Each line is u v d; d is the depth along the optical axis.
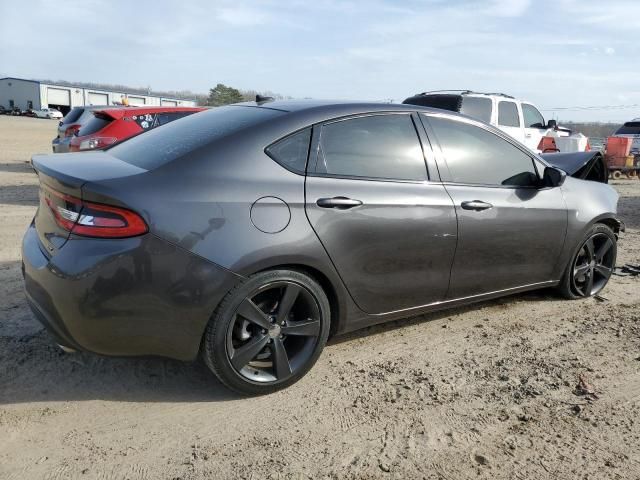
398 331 4.14
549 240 4.34
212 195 2.95
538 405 3.18
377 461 2.67
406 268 3.60
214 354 3.01
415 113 3.78
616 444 2.84
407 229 3.53
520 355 3.80
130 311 2.80
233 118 3.50
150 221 2.78
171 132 3.59
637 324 4.38
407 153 3.66
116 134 9.51
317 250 3.19
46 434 2.80
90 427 2.87
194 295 2.88
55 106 84.69
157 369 3.49
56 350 3.63
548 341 4.04
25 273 3.15
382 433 2.89
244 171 3.08
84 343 2.86
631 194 13.16
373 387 3.34
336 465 2.63
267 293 3.20
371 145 3.53
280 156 3.21
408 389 3.32
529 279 4.36
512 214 4.04
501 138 4.15
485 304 4.74
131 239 2.76
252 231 2.99
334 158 3.38
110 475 2.52
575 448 2.79
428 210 3.61
